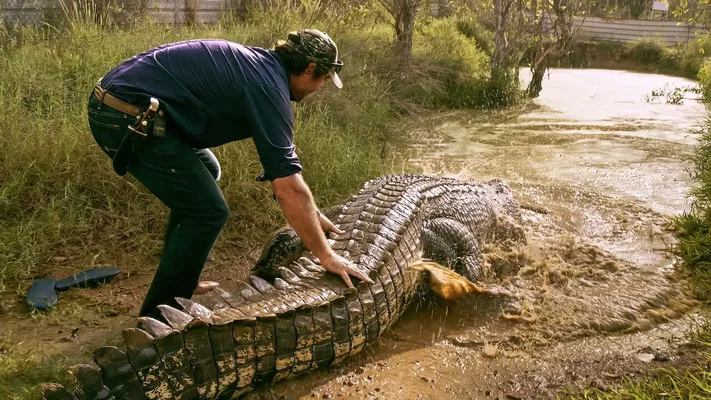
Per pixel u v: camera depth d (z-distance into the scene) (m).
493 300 3.80
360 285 3.08
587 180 6.57
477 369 3.22
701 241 4.61
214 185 3.23
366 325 3.08
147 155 3.05
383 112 8.13
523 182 6.45
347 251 3.39
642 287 4.12
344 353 3.00
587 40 19.94
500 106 10.86
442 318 3.74
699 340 3.41
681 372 3.11
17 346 3.18
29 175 4.70
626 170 6.93
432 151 7.63
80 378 2.21
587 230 5.20
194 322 2.42
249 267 4.32
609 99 11.87
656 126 9.30
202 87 2.99
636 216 5.50
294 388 2.97
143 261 4.30
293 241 3.96
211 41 3.10
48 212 4.41
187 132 3.06
